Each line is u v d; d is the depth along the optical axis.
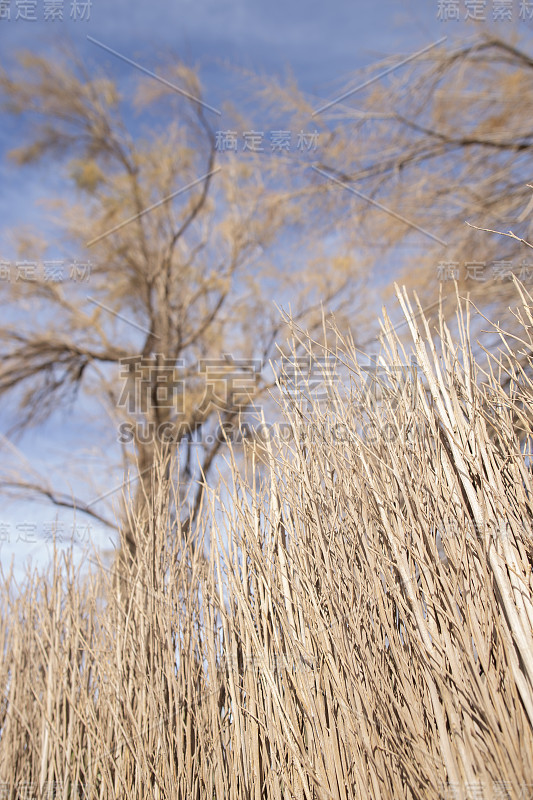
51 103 7.30
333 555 1.61
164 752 1.79
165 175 7.98
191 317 8.38
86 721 2.04
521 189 5.61
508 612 1.31
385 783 1.39
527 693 1.26
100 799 1.91
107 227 7.84
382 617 1.47
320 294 7.11
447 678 1.34
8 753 2.19
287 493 1.75
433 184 6.02
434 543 1.44
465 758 1.27
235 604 1.78
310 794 1.50
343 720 1.50
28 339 8.04
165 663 1.87
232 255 8.24
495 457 1.48
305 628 1.61
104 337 8.23
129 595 2.09
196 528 1.94
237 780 1.65
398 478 1.52
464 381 1.53
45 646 2.30
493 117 5.78
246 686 1.68
